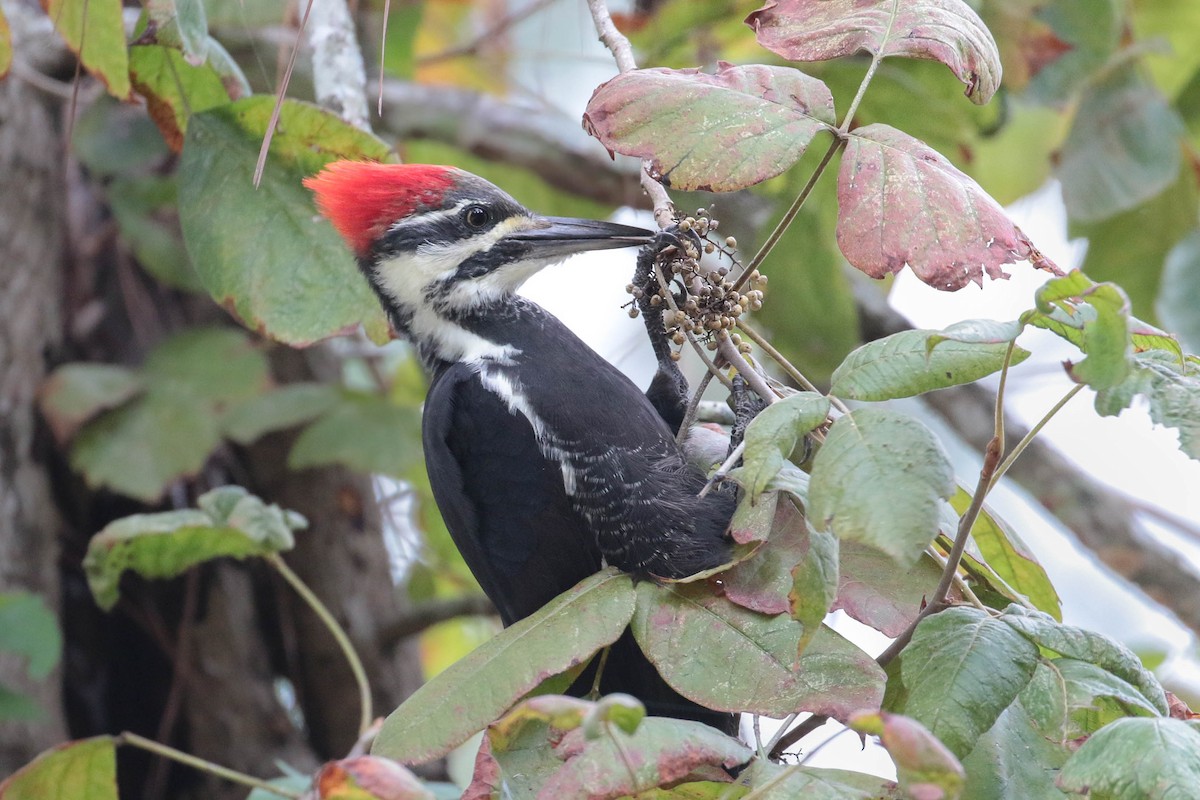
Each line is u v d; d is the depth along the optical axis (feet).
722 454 21.95
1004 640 15.53
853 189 16.85
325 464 35.88
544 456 22.30
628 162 39.06
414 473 36.32
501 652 17.33
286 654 36.86
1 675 31.42
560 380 22.93
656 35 34.94
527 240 25.45
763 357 31.91
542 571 22.57
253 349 34.96
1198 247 32.53
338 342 39.70
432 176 25.57
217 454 36.65
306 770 35.40
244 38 33.71
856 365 15.62
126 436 33.42
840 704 16.20
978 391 38.78
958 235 16.37
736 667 16.98
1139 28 36.04
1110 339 14.10
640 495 21.49
